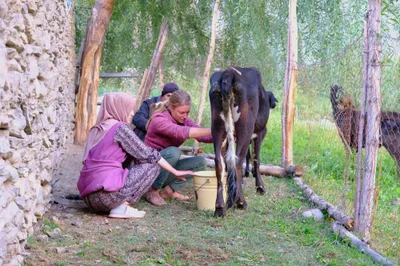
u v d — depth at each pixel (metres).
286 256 4.12
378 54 4.52
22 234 3.81
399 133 6.71
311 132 8.20
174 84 6.02
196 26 10.04
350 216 4.98
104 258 3.92
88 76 9.52
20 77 3.70
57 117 6.13
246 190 6.34
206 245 4.28
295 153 8.49
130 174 4.93
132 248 4.11
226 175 5.30
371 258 4.16
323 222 5.11
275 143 9.77
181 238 4.41
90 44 9.48
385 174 7.24
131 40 10.45
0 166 3.22
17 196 3.71
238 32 9.05
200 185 5.28
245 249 4.25
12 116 3.58
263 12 8.73
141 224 4.79
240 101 5.05
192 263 3.90
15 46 3.65
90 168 4.89
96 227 4.64
